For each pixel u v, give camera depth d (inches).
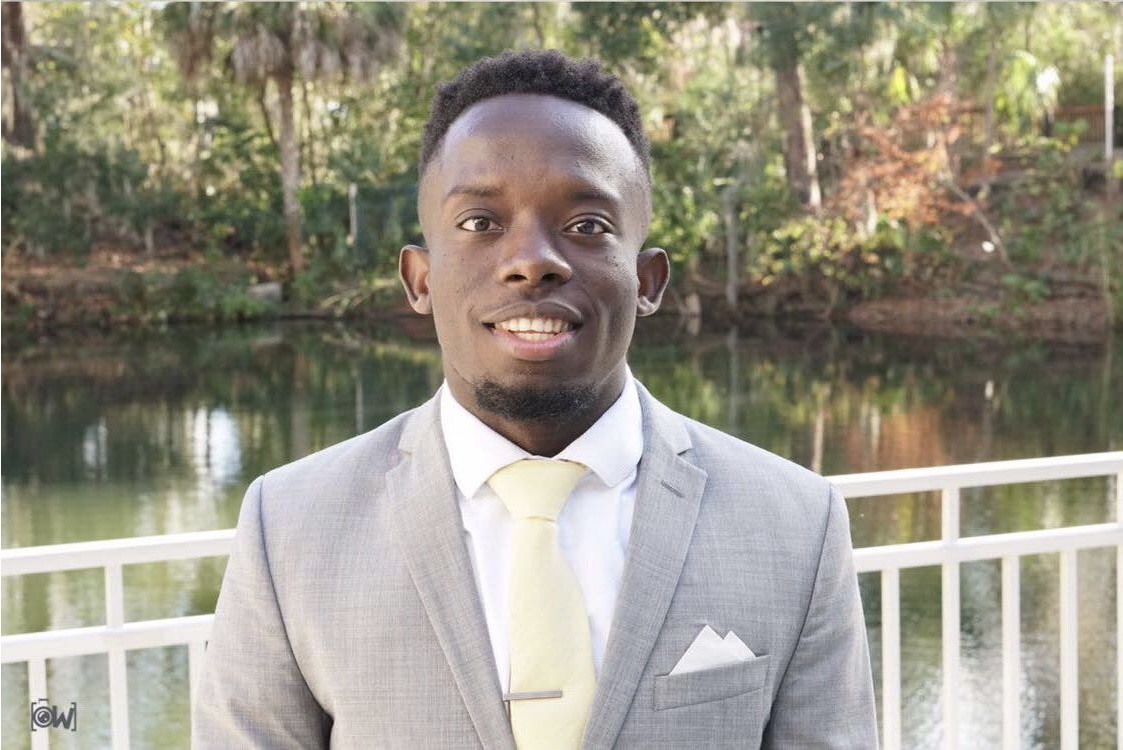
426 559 51.4
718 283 793.6
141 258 792.9
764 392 591.8
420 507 52.3
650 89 784.9
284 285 810.2
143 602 279.3
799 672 53.0
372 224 800.3
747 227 779.4
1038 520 343.3
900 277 768.3
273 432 513.7
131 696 222.7
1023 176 768.3
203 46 775.1
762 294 784.3
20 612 270.4
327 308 799.7
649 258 54.7
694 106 783.7
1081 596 276.7
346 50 765.9
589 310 48.8
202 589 290.8
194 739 54.3
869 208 762.2
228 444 493.4
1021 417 534.3
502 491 51.9
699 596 51.5
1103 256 724.7
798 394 586.9
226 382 621.9
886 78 764.6
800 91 769.6
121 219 781.3
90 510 399.9
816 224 761.0
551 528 51.3
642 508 52.4
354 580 51.9
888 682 95.3
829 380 620.7
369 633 51.1
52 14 775.1
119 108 792.3
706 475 54.3
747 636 51.6
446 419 53.7
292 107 796.6
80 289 766.5
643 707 50.1
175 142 811.4
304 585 52.2
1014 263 757.3
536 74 50.7
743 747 51.1
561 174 48.4
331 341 735.1
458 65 776.3
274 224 812.6
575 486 52.4
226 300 783.7
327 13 765.9
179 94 799.7
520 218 48.7
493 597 51.2
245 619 53.1
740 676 51.1
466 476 52.1
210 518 390.9
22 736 204.4
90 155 771.4
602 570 51.7
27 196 760.3
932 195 759.7
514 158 48.6
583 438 52.1
